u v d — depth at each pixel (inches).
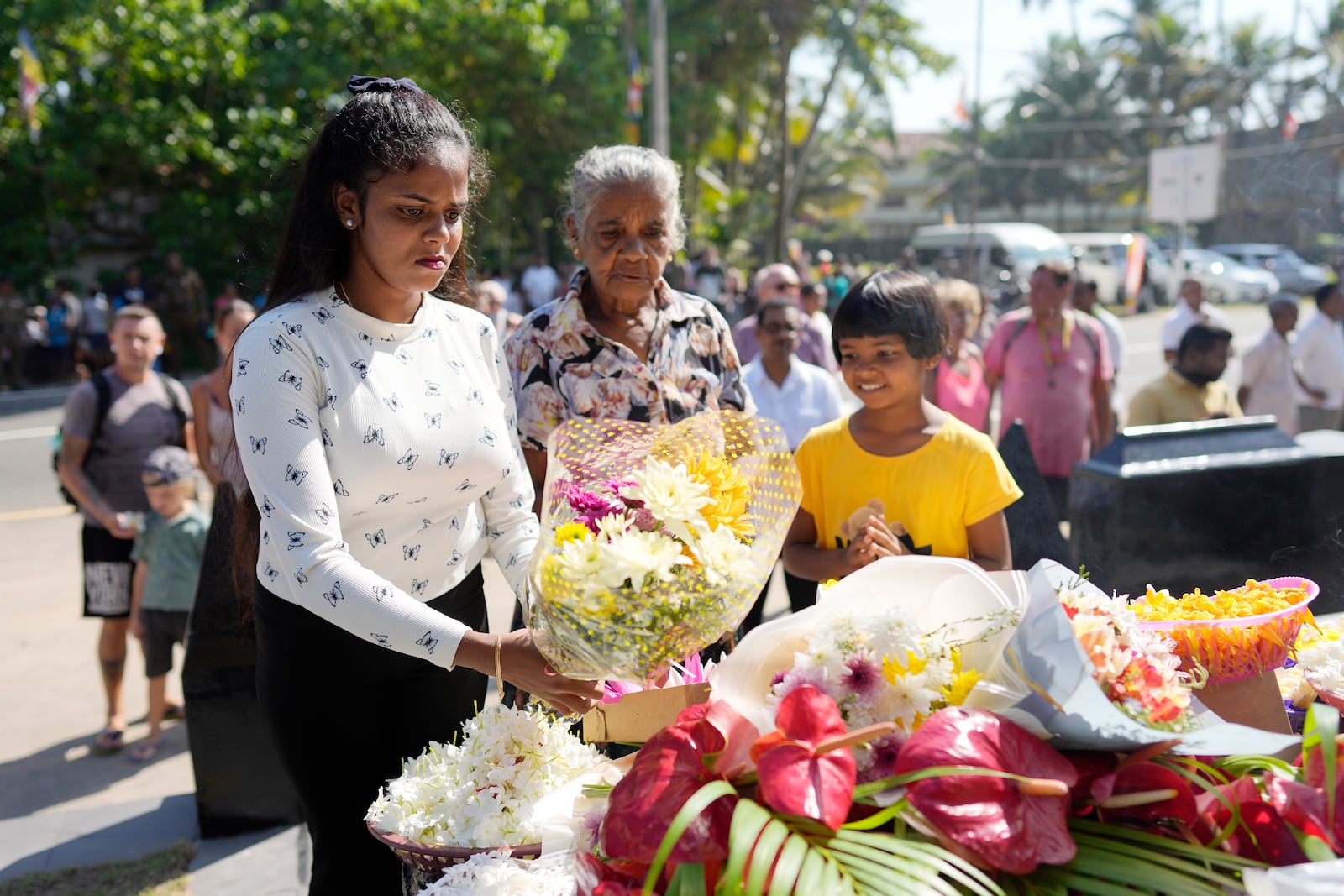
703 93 910.4
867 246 1701.5
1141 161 1696.6
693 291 786.2
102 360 370.0
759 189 1364.4
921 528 90.6
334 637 77.7
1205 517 123.6
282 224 84.8
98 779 165.6
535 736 67.7
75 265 773.9
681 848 47.5
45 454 472.4
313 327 73.8
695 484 60.3
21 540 321.4
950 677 53.6
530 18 742.5
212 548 141.5
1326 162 272.1
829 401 191.8
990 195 1909.4
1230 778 53.8
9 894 131.1
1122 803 50.6
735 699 55.3
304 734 79.6
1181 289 314.8
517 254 1018.1
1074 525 129.5
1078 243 1069.8
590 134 812.6
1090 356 213.5
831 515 95.0
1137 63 1752.0
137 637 177.0
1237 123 1692.9
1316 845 48.0
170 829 148.4
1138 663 54.0
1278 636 66.8
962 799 47.2
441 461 77.5
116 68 733.9
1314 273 1154.7
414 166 71.1
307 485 70.5
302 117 691.4
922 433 91.2
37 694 200.2
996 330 221.0
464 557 82.2
